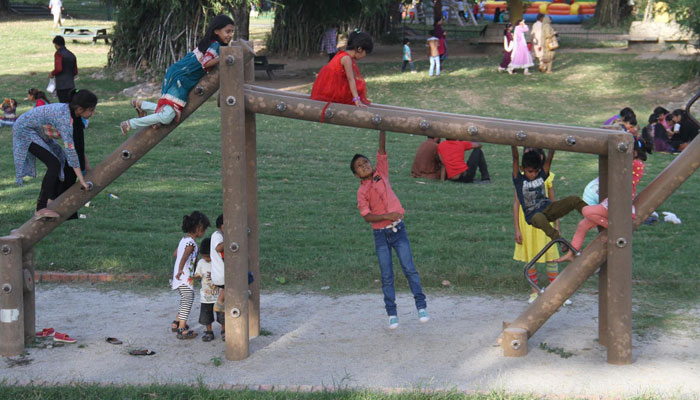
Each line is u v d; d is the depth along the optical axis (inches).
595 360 259.6
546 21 1038.4
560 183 532.7
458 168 549.3
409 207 480.4
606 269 271.7
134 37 1020.5
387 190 282.8
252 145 282.5
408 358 262.8
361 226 435.5
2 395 227.1
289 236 410.0
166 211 457.1
